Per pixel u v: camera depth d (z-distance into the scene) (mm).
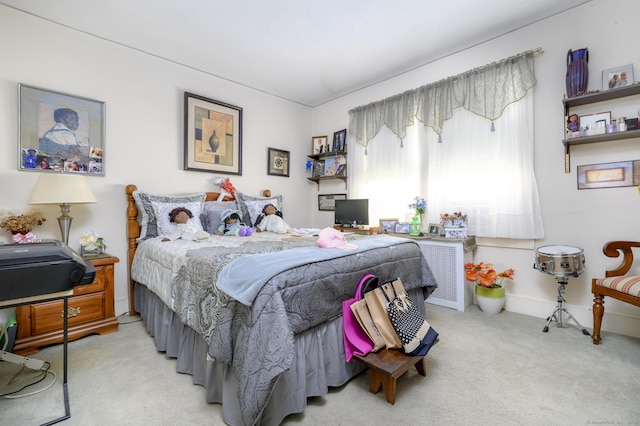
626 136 2064
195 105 3133
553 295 2434
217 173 3340
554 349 1885
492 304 2535
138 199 2592
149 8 2193
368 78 3467
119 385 1527
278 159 3996
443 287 2762
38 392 1463
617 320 2141
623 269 1986
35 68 2232
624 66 2105
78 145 2412
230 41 2658
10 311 2016
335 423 1241
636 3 2078
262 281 1203
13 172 2143
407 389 1473
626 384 1495
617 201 2160
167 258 1931
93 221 2490
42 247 1342
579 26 2279
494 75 2633
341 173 3957
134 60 2746
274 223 3117
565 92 2344
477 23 2457
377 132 3518
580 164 2301
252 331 1143
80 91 2438
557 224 2396
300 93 3906
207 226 2891
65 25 2363
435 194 3010
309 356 1367
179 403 1381
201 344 1521
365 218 3439
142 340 2090
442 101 2951
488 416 1274
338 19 2369
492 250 2732
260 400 1054
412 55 2949
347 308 1530
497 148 2627
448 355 1816
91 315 2148
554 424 1224
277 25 2434
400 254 2020
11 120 2137
